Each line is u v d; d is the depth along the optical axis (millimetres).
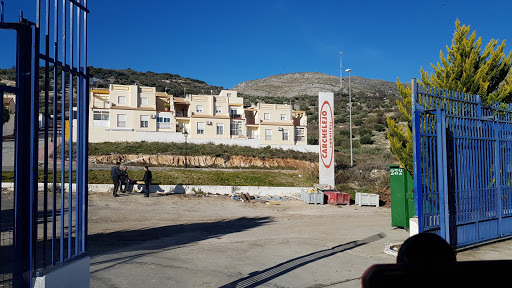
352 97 113938
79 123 4809
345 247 9680
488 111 9688
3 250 3959
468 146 8891
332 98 25391
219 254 8672
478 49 12609
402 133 12609
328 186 24234
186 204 19094
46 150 4230
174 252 8820
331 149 25312
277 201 21562
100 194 19781
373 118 79750
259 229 13055
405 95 12719
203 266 7543
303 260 8188
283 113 58688
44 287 4055
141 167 32344
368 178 31016
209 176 28062
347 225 14195
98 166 30562
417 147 7770
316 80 197375
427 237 1960
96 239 10531
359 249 9414
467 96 9000
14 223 3990
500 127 9820
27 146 3988
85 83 4867
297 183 29406
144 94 51938
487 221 9289
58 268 4355
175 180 25359
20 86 3969
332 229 13062
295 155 44062
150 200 19266
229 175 29422
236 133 55875
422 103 7984
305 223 14805
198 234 11875
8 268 3951
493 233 9406
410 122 12266
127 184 20750
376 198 21625
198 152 40438
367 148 56188
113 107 49406
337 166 35625
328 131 25281
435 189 8141
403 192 12539
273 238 11117
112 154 35250
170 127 52406
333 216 17469
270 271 7273
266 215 17266
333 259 8297
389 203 22531
